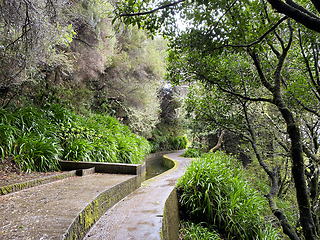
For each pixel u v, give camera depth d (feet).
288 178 18.69
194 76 9.63
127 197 11.21
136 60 31.50
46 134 14.51
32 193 8.52
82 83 24.84
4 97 15.07
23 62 12.29
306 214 6.57
